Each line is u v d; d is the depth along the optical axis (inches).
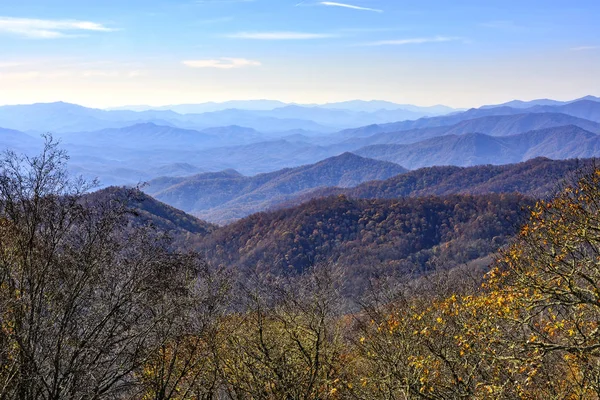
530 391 381.1
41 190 419.8
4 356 398.9
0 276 414.6
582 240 377.1
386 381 428.5
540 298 379.9
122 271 456.8
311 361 440.8
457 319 433.7
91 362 424.8
